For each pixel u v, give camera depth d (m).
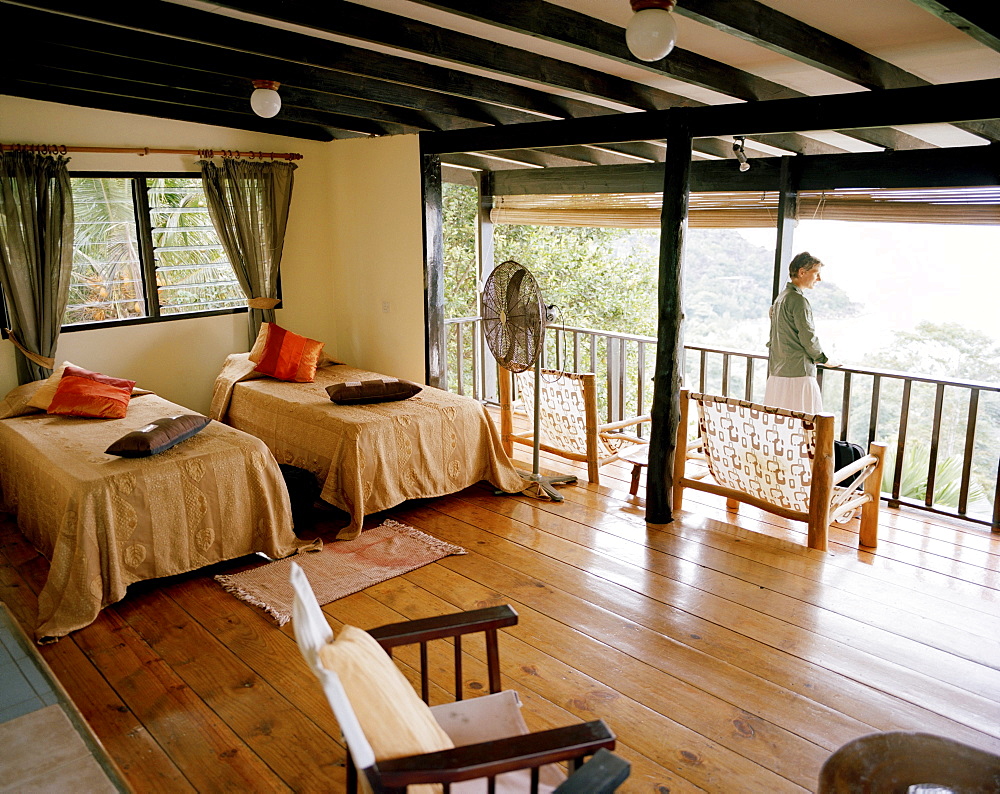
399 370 5.85
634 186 5.63
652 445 3.91
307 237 6.02
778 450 3.53
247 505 3.54
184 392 5.49
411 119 5.03
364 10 2.88
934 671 2.66
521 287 4.14
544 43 3.31
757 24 2.55
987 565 3.52
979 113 2.83
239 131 5.47
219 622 3.05
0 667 2.68
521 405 5.14
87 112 4.73
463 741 1.70
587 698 2.51
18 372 4.71
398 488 4.06
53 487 3.25
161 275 5.30
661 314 3.79
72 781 2.10
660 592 3.23
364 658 1.53
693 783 2.13
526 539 3.80
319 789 2.13
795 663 2.71
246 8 2.60
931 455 4.14
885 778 1.58
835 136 4.48
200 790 2.13
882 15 2.66
